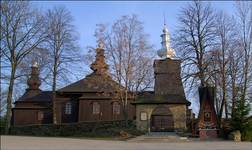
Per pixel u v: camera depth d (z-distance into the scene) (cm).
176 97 5978
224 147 3344
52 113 7225
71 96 7281
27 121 7512
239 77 5169
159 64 6312
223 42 5247
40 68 6347
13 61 6094
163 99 5903
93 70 6116
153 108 5825
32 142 3881
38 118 7519
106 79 5841
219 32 5306
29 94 7819
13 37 6078
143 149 3203
